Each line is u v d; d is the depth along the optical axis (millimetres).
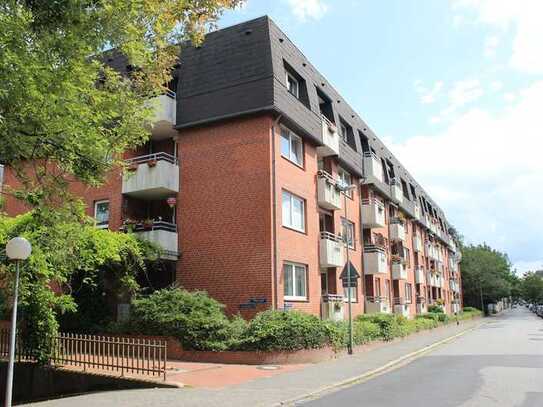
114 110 9133
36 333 13297
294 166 20234
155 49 10406
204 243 18922
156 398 9719
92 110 8828
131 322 16234
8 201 20734
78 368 12812
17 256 8156
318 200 22188
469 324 45969
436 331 32688
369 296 28359
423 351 19859
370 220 28391
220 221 18797
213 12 10383
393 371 14211
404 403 9234
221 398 9680
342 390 10969
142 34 9328
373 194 30938
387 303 30734
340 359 16391
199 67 20031
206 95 19516
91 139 8570
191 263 18984
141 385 11414
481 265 80375
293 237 19531
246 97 18719
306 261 20484
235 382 11641
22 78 6945
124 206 19672
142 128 10086
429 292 47375
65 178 9609
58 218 9352
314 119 21734
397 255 34062
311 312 20422
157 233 18578
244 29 19562
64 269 13375
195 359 15141
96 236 15625
